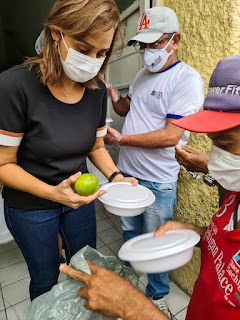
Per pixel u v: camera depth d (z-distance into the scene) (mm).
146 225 1543
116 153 2289
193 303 704
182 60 1492
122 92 2104
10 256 2119
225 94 619
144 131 1486
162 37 1320
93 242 1243
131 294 599
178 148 1134
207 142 1410
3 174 888
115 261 854
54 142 904
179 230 820
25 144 916
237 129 587
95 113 1020
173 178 1469
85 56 825
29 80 836
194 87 1291
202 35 1341
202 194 1484
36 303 750
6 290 1778
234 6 1165
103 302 602
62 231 1159
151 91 1435
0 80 801
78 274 661
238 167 632
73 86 926
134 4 1705
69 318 728
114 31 820
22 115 840
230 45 1216
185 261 712
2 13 3762
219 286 590
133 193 1088
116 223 2461
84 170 1097
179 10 1446
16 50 4090
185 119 683
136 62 1806
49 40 839
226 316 568
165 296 1739
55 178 987
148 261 657
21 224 1007
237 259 561
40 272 1068
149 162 1458
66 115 917
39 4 3223
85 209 1159
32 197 975
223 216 679
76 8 728
